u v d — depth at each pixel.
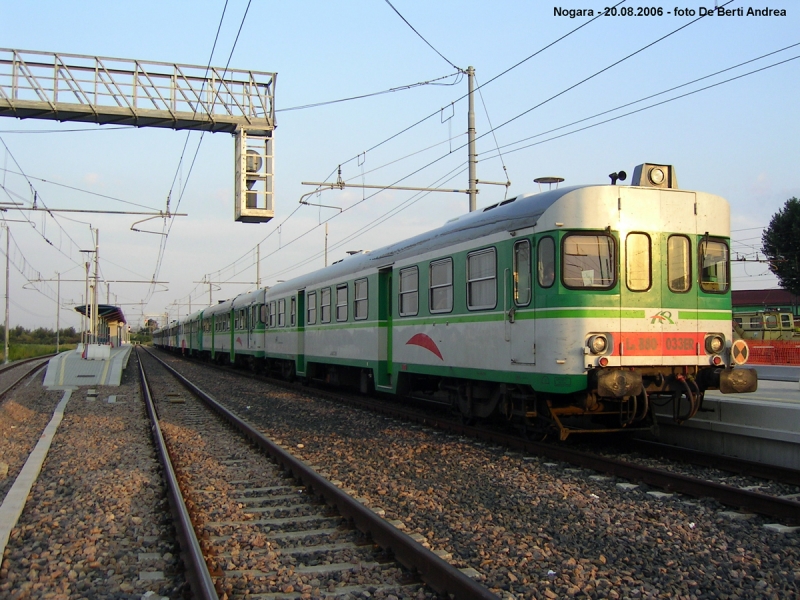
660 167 9.34
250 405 16.50
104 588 4.78
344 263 17.12
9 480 8.35
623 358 8.72
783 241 43.94
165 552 5.54
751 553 5.34
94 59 15.45
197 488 7.75
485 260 10.38
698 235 9.28
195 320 47.72
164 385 23.56
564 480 7.93
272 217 16.31
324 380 20.00
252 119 16.23
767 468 7.85
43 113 15.20
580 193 8.86
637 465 7.86
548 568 5.03
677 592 4.61
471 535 5.82
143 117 15.62
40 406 16.92
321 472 8.46
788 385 16.75
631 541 5.65
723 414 9.54
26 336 114.94
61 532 6.03
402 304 13.41
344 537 5.84
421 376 13.80
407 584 4.79
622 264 8.84
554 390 8.80
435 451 9.73
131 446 10.63
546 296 8.95
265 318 26.03
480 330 10.49
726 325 9.37
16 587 4.79
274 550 5.49
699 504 6.77
